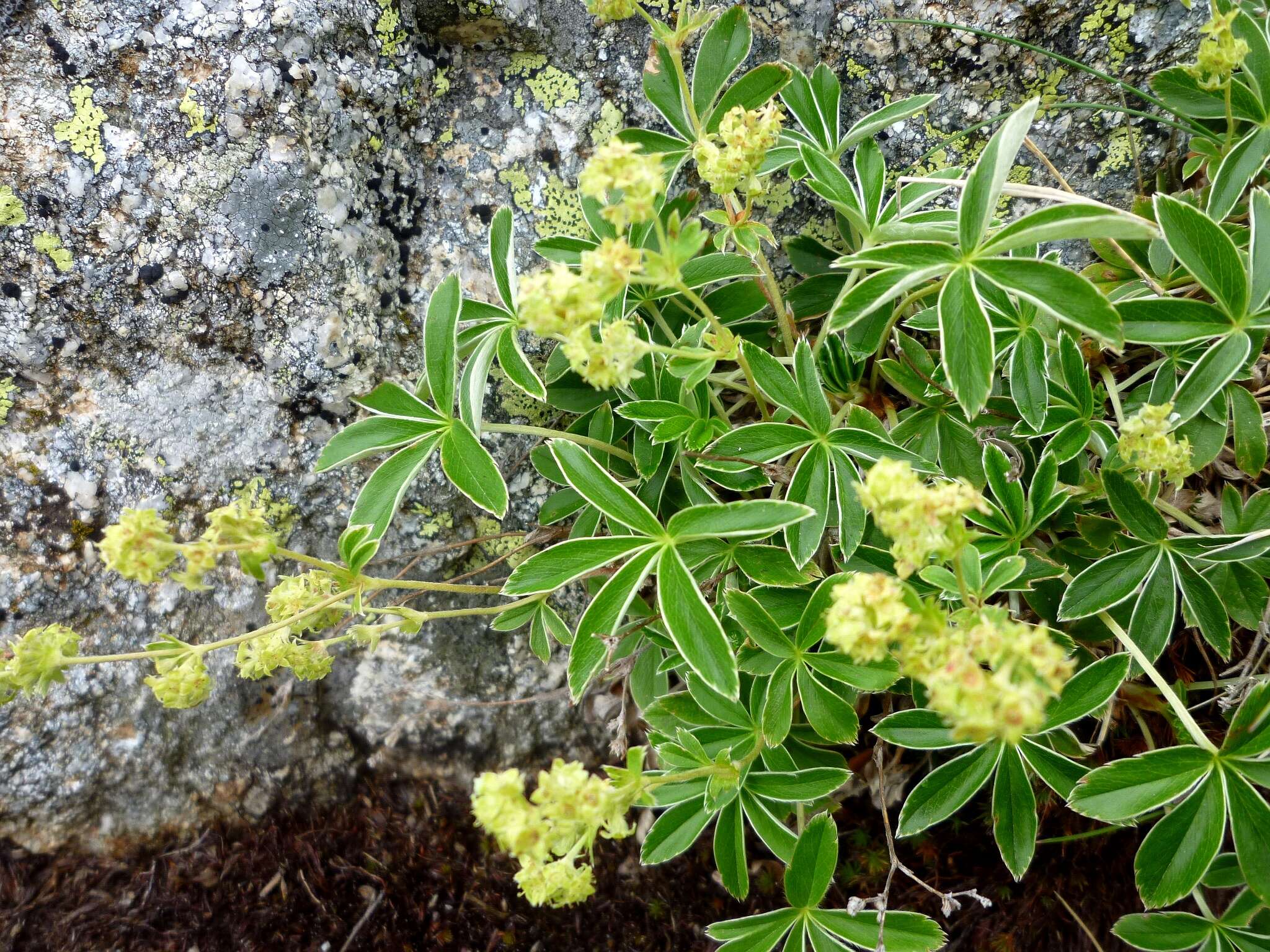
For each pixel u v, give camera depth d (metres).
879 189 0.13
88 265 0.13
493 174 0.14
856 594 0.09
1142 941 0.12
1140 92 0.13
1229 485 0.12
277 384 0.13
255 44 0.12
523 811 0.09
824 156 0.12
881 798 0.13
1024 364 0.12
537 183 0.14
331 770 0.15
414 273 0.14
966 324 0.11
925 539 0.09
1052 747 0.13
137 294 0.13
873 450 0.12
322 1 0.13
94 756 0.14
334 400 0.14
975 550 0.10
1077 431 0.13
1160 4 0.13
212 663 0.14
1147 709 0.13
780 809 0.13
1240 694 0.12
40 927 0.14
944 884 0.15
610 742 0.16
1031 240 0.10
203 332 0.13
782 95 0.13
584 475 0.11
